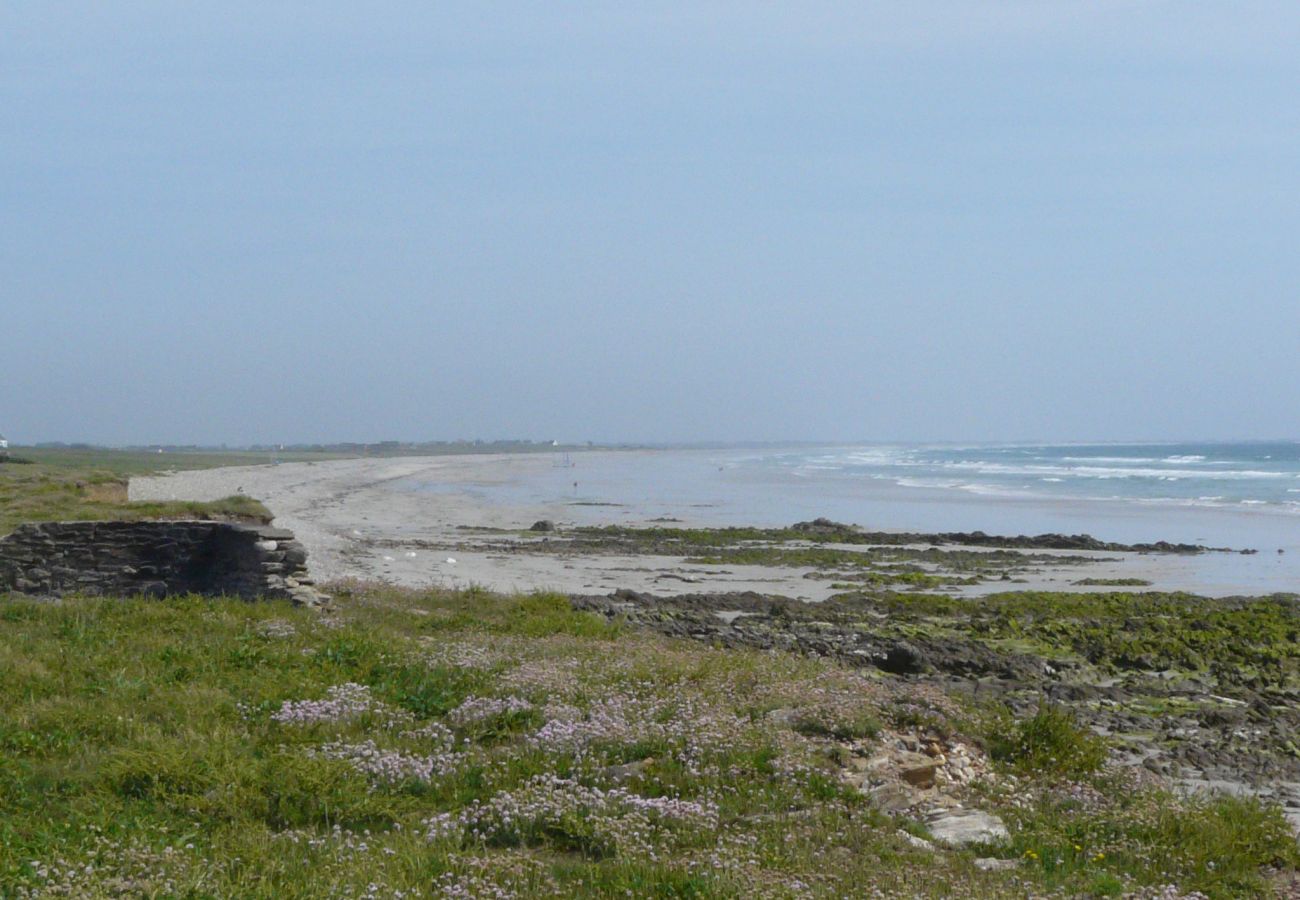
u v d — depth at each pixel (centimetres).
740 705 1388
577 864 901
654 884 842
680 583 3228
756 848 943
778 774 1129
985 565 3716
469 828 977
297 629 1722
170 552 2114
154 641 1565
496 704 1301
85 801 942
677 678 1495
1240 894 949
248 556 2064
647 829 968
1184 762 1445
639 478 10938
